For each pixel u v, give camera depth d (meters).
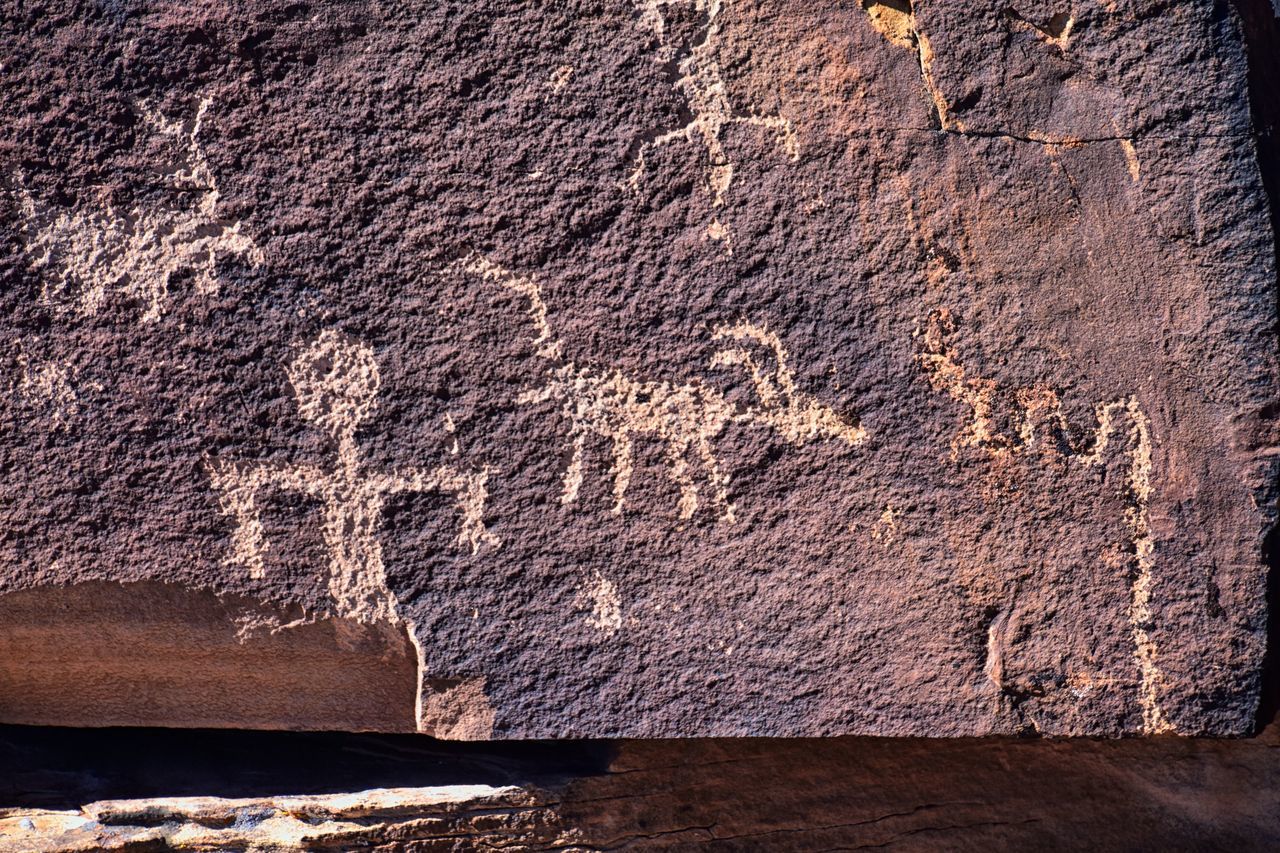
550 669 0.83
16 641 0.85
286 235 0.80
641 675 0.83
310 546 0.82
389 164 0.80
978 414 0.81
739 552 0.82
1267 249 0.79
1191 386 0.80
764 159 0.81
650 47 0.80
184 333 0.80
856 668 0.83
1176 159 0.80
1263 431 0.80
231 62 0.79
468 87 0.80
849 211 0.81
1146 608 0.81
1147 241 0.80
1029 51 0.80
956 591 0.82
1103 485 0.81
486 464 0.82
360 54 0.80
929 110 0.80
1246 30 0.81
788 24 0.80
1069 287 0.80
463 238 0.80
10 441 0.81
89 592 0.83
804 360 0.81
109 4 0.79
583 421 0.81
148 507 0.81
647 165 0.80
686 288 0.81
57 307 0.80
